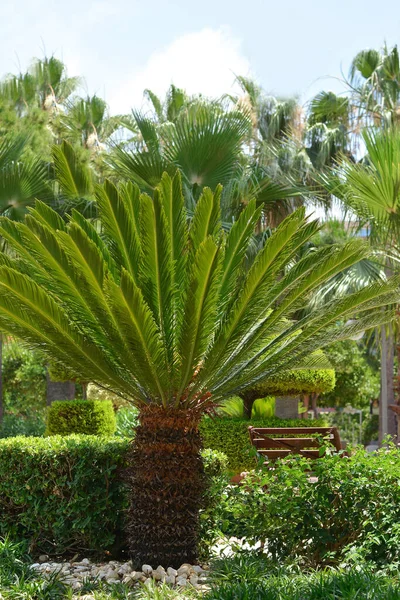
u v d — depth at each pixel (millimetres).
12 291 5016
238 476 10570
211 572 4859
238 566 4875
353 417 34219
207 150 11648
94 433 12000
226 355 5590
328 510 5371
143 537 5289
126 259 5574
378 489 5301
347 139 17062
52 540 5961
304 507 5359
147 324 4949
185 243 5629
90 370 5492
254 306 5367
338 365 25422
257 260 5113
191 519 5383
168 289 5266
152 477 5309
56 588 4648
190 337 5105
